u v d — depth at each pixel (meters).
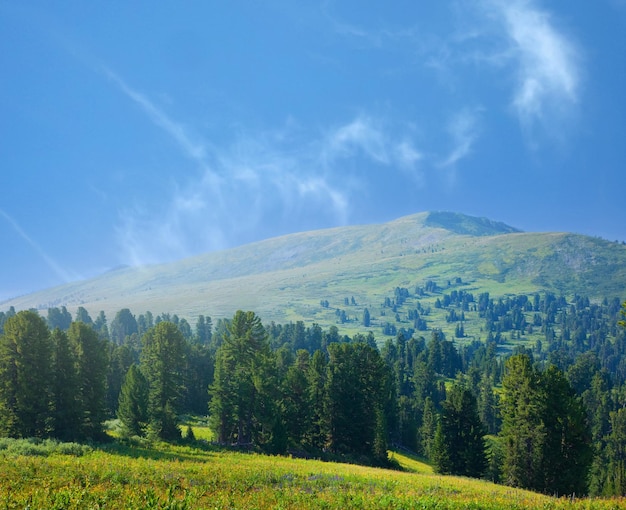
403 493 29.14
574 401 52.00
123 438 59.94
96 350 62.47
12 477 27.05
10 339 53.91
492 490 36.31
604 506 25.56
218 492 26.09
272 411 65.12
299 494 26.19
